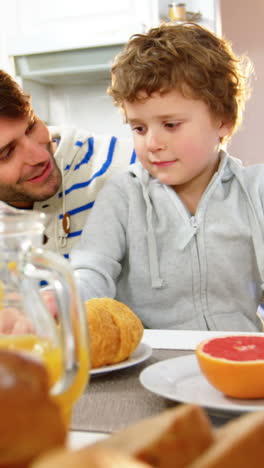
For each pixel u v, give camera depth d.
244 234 1.33
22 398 0.26
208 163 1.35
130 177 1.43
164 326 1.33
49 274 0.44
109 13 2.68
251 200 1.37
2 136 1.21
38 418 0.26
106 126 3.02
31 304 0.45
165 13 2.78
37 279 0.46
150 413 0.57
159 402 0.60
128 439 0.28
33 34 2.78
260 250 1.33
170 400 0.60
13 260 0.44
